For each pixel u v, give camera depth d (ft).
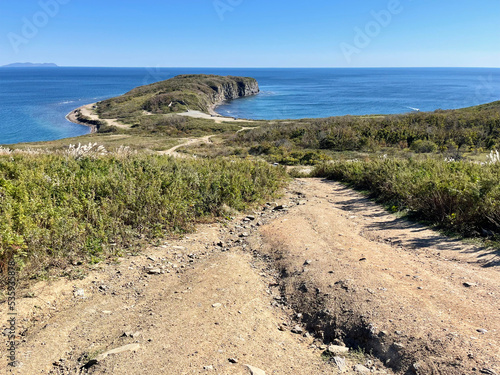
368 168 44.88
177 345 10.00
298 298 13.44
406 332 9.96
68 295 13.17
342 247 18.53
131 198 22.38
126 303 12.99
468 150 90.48
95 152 42.70
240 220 26.30
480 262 15.33
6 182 20.72
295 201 34.27
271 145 110.42
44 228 16.01
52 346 10.10
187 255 18.63
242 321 11.72
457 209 21.47
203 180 30.19
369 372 9.02
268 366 9.34
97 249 17.01
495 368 7.97
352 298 12.23
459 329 9.79
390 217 26.40
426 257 16.71
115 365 8.98
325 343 10.93
